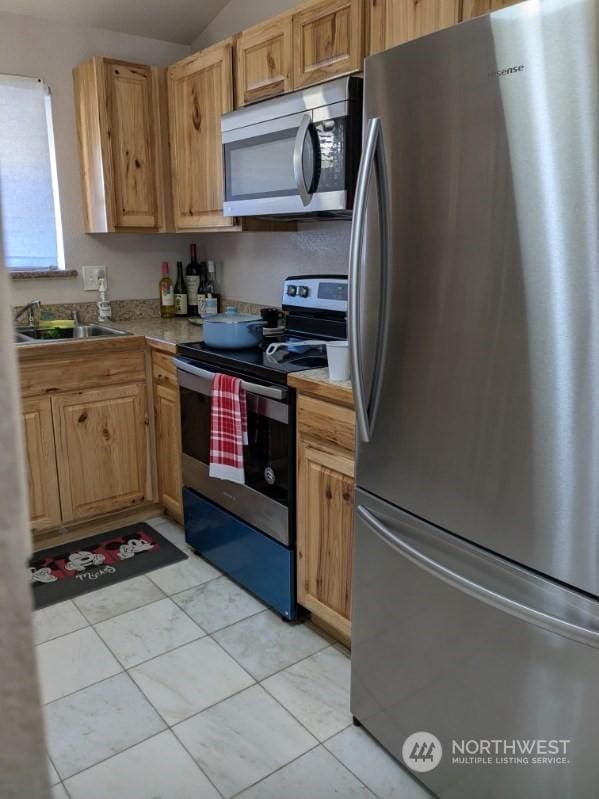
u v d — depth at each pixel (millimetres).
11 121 2816
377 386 1449
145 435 2877
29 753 278
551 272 1054
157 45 3141
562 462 1088
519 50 1044
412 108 1254
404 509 1438
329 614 1986
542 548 1145
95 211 2965
